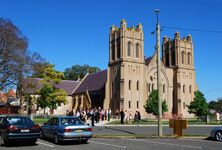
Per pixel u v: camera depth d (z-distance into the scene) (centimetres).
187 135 2520
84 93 9206
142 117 7731
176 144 1936
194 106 6862
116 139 2298
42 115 7469
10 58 5438
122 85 7575
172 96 8694
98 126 4034
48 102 7231
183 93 8700
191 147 1773
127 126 4106
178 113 8462
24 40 5612
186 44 9025
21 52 5519
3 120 1995
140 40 8100
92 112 4075
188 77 8894
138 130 3262
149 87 8181
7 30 5403
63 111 9594
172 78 8781
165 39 9412
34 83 5928
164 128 3678
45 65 7012
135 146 1830
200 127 3931
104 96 8219
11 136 1819
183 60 8912
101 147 1788
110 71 8169
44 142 2084
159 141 2136
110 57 8225
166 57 9275
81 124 2019
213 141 2139
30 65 5697
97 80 9162
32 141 1983
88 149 1700
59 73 7381
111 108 7988
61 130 1930
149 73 8238
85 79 10131
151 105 6688
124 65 7712
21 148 1762
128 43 7919
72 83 10262
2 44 5428
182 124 2483
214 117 6047
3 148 1762
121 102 7494
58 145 1909
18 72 5469
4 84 5497
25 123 1934
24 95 6069
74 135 1922
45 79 7212
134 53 7956
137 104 7762
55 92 7356
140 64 7981
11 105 7394
